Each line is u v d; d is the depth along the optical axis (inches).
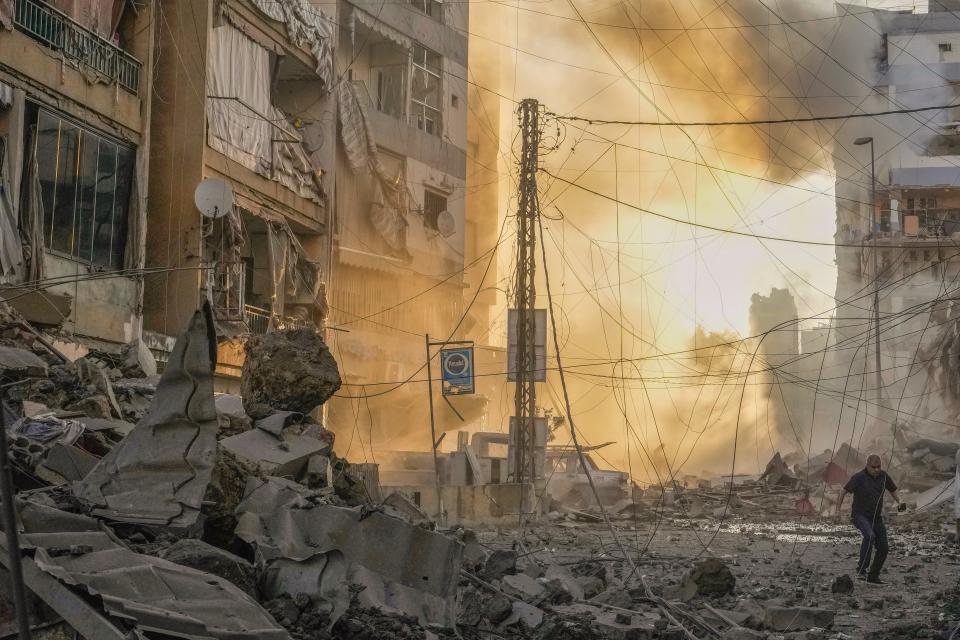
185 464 324.2
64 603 243.9
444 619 341.1
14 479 355.6
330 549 332.5
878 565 551.2
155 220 1055.0
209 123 1079.6
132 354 684.1
